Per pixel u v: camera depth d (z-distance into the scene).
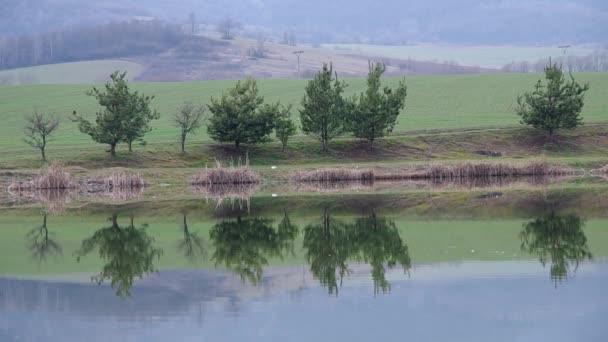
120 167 159.12
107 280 66.00
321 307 55.56
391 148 181.38
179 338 49.25
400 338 48.41
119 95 166.25
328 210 107.62
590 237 81.38
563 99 185.62
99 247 82.25
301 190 136.62
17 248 82.06
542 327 50.28
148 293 60.91
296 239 84.75
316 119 177.50
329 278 64.81
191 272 68.56
